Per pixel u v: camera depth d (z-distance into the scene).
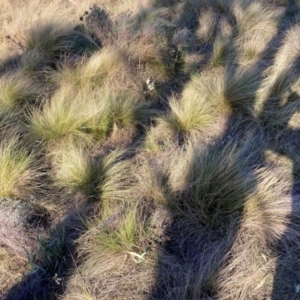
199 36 4.70
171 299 2.06
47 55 4.29
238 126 3.22
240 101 3.35
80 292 2.13
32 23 4.76
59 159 2.97
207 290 2.08
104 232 2.34
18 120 3.25
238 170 2.51
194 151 2.68
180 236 2.37
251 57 4.16
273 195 2.44
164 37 4.19
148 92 3.66
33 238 2.33
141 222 2.37
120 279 2.17
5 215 2.40
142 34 4.20
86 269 2.23
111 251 2.27
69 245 2.35
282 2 5.46
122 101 3.41
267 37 4.59
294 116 3.19
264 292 2.06
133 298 2.08
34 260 2.24
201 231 2.38
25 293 2.15
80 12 5.38
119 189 2.66
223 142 3.04
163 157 2.95
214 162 2.55
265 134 3.11
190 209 2.46
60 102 3.26
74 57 4.23
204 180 2.48
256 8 5.04
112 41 4.16
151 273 2.18
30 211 2.47
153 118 3.36
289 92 3.38
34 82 3.78
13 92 3.54
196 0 5.35
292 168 2.75
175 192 2.53
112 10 5.39
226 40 4.31
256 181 2.50
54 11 5.31
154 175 2.61
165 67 4.00
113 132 3.23
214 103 3.39
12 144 2.87
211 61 4.11
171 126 3.23
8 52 4.45
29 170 2.71
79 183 2.70
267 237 2.29
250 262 2.18
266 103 3.33
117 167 2.75
